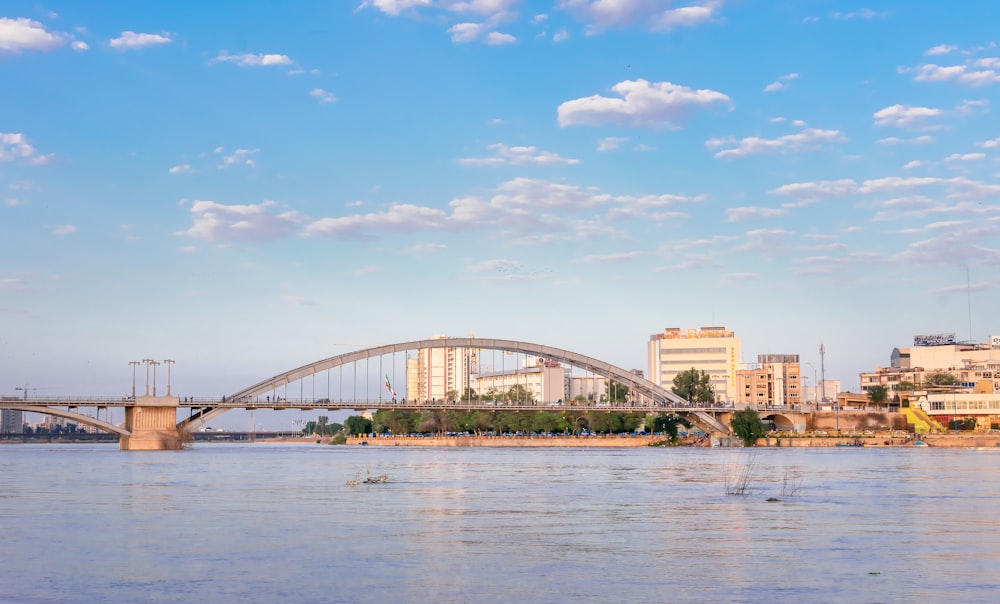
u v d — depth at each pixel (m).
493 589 34.75
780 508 64.31
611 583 35.84
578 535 49.31
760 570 38.56
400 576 37.25
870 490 80.38
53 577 37.22
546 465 137.12
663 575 37.47
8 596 33.81
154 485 89.19
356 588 35.00
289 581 36.31
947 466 126.31
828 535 49.34
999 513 60.59
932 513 60.53
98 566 39.59
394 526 53.22
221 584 35.78
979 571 38.38
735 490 80.50
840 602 32.62
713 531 51.03
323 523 54.69
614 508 64.38
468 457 180.75
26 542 46.62
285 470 121.88
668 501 70.19
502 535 49.22
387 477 102.75
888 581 36.22
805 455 178.12
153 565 39.78
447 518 57.69
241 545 45.47
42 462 153.88
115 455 191.25
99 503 68.12
